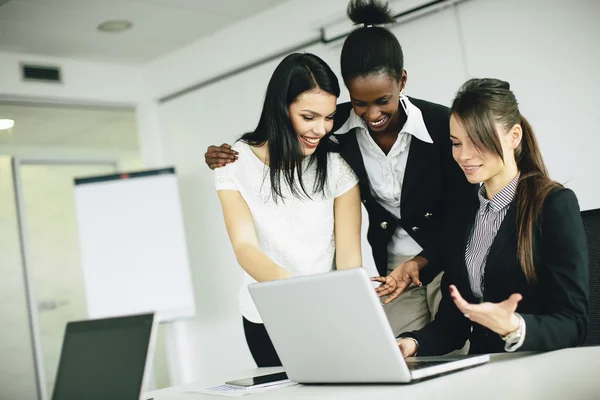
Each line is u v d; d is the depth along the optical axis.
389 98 2.16
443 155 2.37
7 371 5.26
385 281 2.20
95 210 5.48
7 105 5.20
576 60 3.57
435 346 1.88
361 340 1.43
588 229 1.99
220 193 2.36
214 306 5.45
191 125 5.59
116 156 6.10
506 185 1.82
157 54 5.62
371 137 2.41
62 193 5.76
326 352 1.52
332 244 2.41
